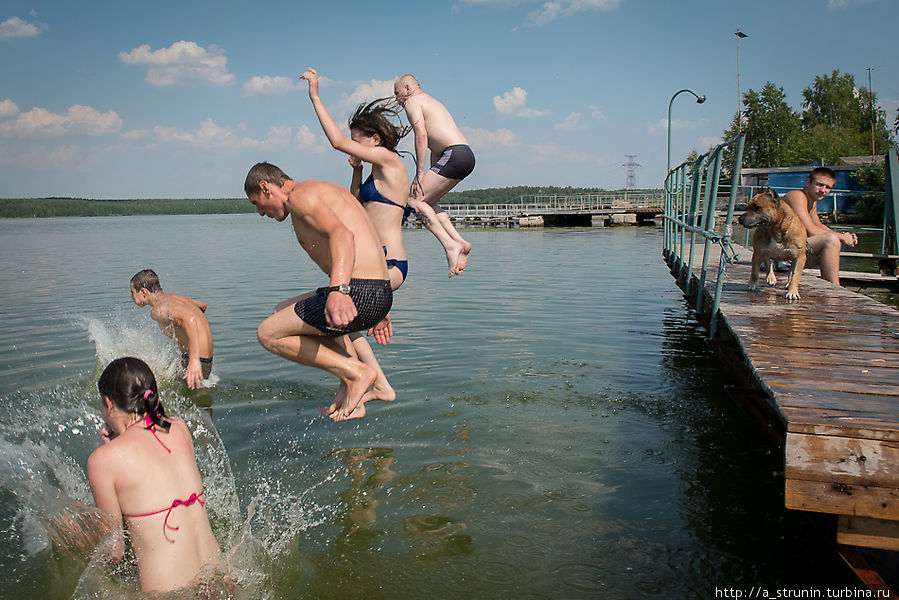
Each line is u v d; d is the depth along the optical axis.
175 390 6.18
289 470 4.43
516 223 50.28
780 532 3.54
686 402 5.76
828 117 69.12
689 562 3.26
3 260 20.97
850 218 36.16
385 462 4.54
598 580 3.12
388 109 4.34
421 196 5.17
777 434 4.48
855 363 4.02
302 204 3.58
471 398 5.88
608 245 25.83
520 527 3.64
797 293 6.55
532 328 8.98
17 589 3.03
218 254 22.88
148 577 2.98
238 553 3.31
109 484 2.94
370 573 3.21
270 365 7.04
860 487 2.72
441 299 11.66
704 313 7.63
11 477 4.22
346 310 3.32
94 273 16.42
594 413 5.48
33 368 6.86
